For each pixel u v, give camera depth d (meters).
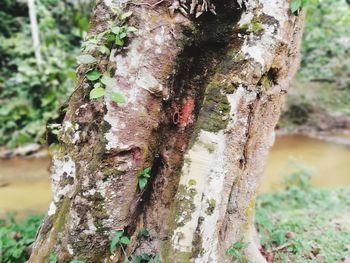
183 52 2.58
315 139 11.48
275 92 2.89
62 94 8.66
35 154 7.97
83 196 2.48
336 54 12.34
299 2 2.54
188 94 2.77
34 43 8.60
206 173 2.53
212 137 2.52
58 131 2.74
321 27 10.35
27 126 8.24
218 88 2.54
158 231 2.83
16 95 8.53
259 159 3.10
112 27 2.42
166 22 2.48
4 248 3.33
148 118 2.52
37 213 5.21
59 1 9.49
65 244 2.54
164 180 2.83
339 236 3.97
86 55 2.42
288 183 6.92
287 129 12.01
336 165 9.19
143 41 2.44
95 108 2.56
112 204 2.51
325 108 12.19
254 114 2.70
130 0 2.47
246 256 3.05
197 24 2.58
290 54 2.91
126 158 2.50
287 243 3.68
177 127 2.79
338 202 5.62
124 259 2.68
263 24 2.54
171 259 2.57
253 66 2.50
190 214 2.54
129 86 2.45
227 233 2.98
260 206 5.56
